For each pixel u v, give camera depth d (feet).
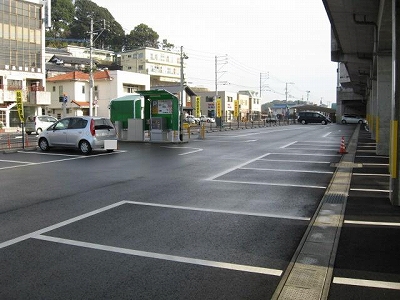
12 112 146.30
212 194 29.40
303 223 21.85
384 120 55.01
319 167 43.78
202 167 43.70
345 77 158.61
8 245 18.16
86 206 25.62
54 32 295.69
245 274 14.98
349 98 223.30
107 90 183.21
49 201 27.04
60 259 16.46
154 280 14.43
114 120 81.10
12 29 146.51
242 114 314.76
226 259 16.49
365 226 21.21
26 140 68.28
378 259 16.43
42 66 157.69
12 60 146.82
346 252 17.26
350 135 103.81
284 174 38.88
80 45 299.58
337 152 59.52
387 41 49.14
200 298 13.04
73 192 30.01
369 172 39.83
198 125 163.84
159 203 26.48
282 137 95.66
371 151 60.80
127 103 79.66
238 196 28.73
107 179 35.83
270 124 198.90
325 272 15.11
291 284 14.08
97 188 31.58
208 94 301.84
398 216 23.18
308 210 24.71
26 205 25.88
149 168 42.80
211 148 65.98
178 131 75.82
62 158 51.75
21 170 41.39
